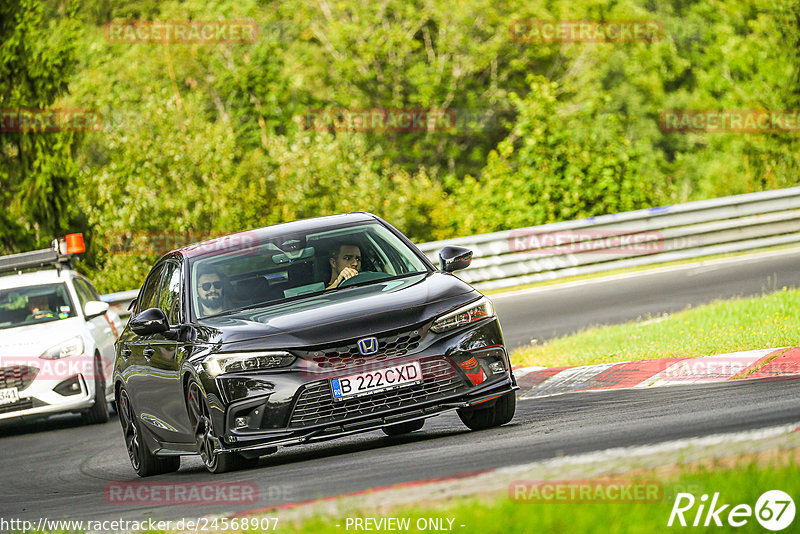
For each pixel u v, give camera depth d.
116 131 77.88
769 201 55.56
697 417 17.81
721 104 113.88
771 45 99.75
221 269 22.05
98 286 74.44
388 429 24.23
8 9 77.69
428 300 19.78
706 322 31.02
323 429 18.77
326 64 127.50
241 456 19.94
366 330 19.12
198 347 20.03
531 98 71.25
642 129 123.62
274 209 76.69
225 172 77.06
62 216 76.62
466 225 71.31
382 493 13.96
